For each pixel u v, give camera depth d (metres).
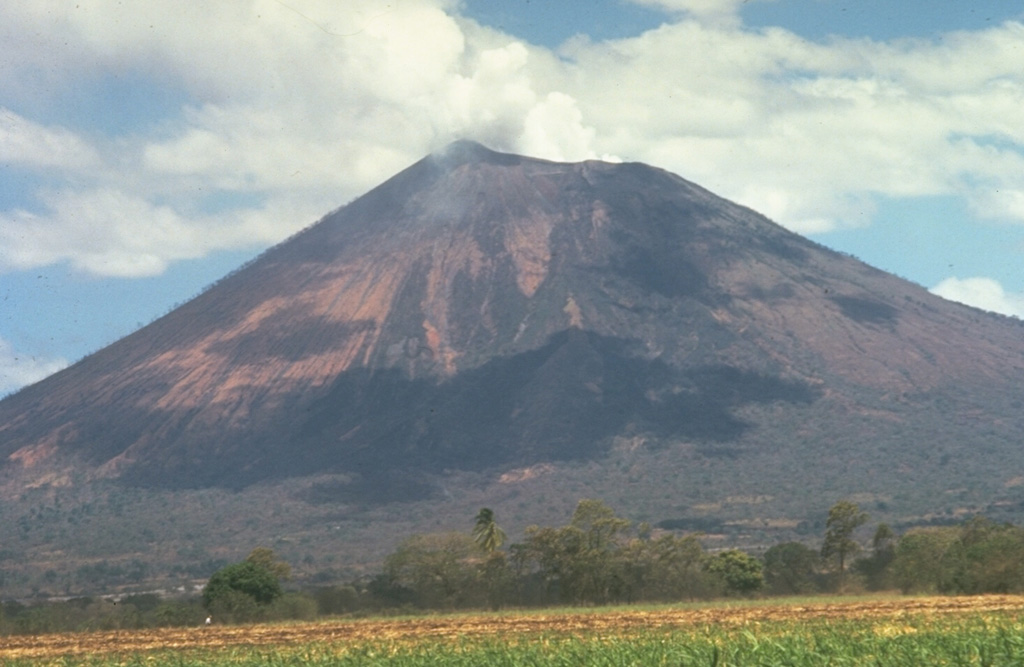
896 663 29.66
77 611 89.75
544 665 34.16
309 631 65.38
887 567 105.50
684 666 31.30
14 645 60.72
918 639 34.50
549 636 52.50
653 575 105.06
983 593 84.56
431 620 74.38
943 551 91.50
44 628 80.81
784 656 30.66
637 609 83.75
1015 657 29.25
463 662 36.19
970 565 86.06
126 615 86.81
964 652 30.64
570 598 103.56
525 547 106.38
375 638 57.03
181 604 105.38
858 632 41.28
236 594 91.50
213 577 93.94
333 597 104.88
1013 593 83.81
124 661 47.88
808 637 38.31
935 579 90.62
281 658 42.12
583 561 103.56
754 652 31.30
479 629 62.06
